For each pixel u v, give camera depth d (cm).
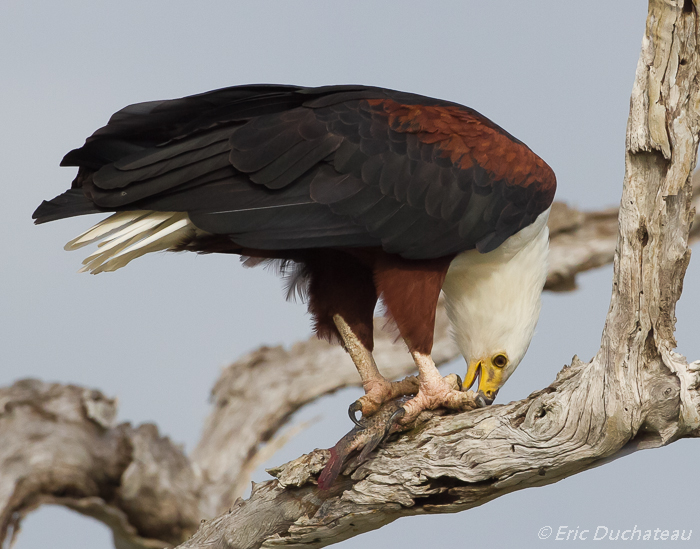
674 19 688
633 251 746
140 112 959
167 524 1552
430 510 893
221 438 1730
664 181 723
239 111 977
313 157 934
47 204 923
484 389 1096
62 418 1503
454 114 994
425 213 962
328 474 883
